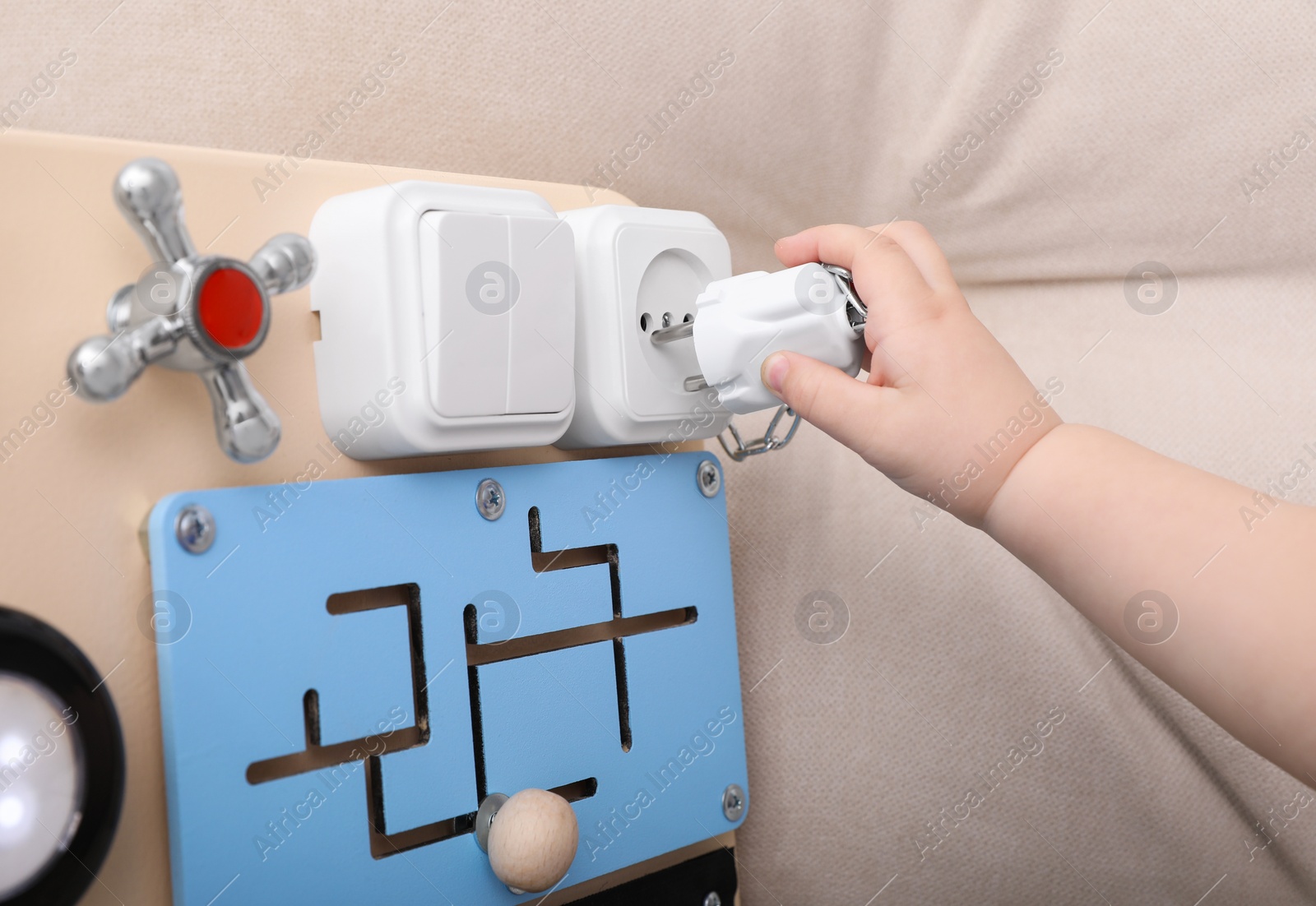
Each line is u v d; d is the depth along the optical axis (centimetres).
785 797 57
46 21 48
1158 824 56
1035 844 56
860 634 59
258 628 36
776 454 63
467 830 42
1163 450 58
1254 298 60
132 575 35
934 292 44
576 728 46
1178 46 57
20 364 33
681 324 50
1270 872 55
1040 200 61
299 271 36
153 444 36
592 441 49
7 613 29
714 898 52
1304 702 34
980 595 59
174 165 38
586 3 57
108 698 31
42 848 28
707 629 53
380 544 40
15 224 34
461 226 40
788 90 61
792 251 50
